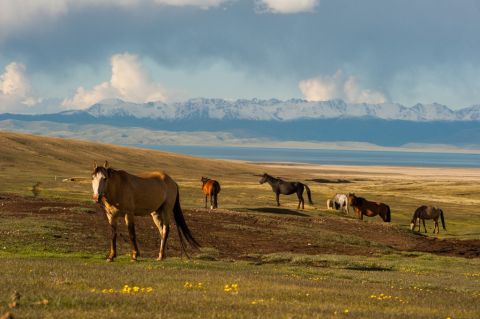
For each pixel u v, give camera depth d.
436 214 57.44
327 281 21.72
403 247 44.03
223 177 152.62
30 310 10.20
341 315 11.64
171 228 38.81
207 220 44.66
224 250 33.88
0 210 40.28
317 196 95.56
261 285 17.05
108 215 22.17
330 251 37.41
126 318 9.90
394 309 13.74
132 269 19.64
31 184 77.25
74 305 11.06
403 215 74.81
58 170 116.88
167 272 19.42
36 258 23.86
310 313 11.61
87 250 28.48
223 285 16.34
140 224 39.12
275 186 62.25
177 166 177.12
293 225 47.22
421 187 135.38
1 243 27.62
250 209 55.56
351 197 59.88
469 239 50.41
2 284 13.54
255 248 35.69
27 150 140.38
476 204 97.12
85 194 65.88
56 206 44.97
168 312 10.79
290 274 23.91
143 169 152.75
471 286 23.48
